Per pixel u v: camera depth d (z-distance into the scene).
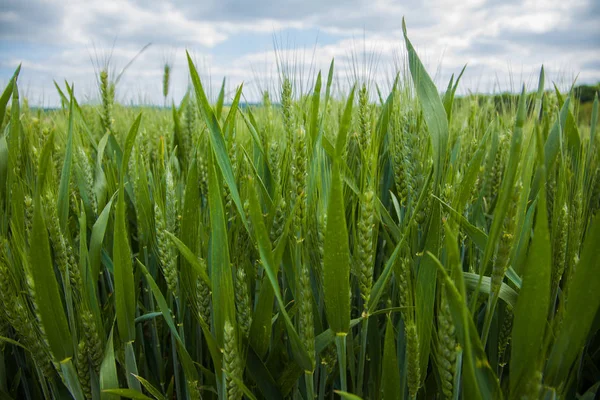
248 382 2.29
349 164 3.04
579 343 1.45
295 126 2.36
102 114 3.95
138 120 1.89
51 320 1.87
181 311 2.38
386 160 3.00
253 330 1.98
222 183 2.18
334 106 3.85
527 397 1.47
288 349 2.41
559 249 2.03
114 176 3.02
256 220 1.65
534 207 1.99
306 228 1.92
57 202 2.27
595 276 1.38
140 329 2.64
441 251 1.98
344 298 1.70
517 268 2.00
